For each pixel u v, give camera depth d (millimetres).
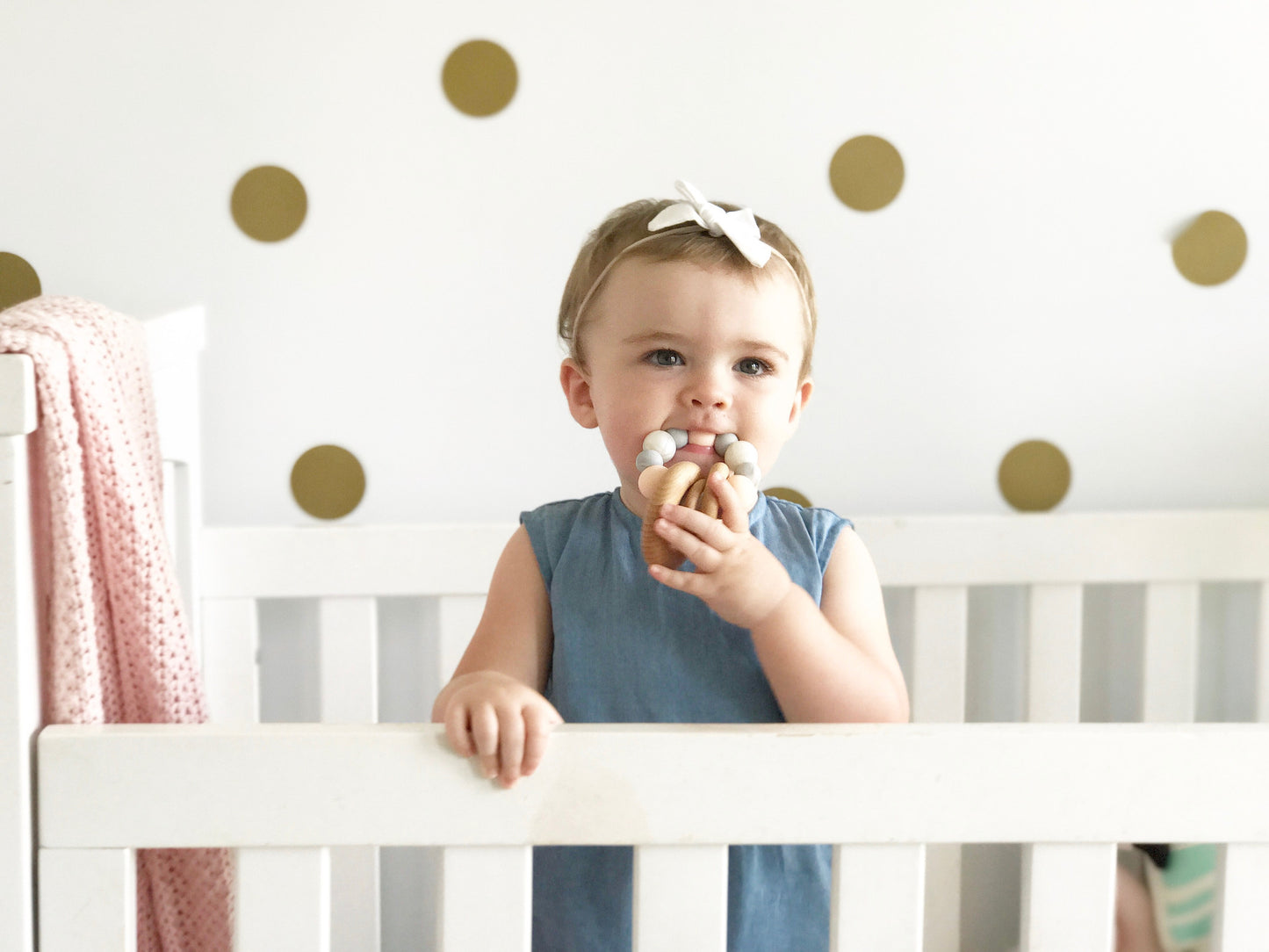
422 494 1262
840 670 730
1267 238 1304
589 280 828
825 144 1257
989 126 1271
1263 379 1318
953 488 1302
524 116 1232
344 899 1173
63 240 1196
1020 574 1208
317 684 1267
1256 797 630
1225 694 1347
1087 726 639
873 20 1251
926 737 623
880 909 632
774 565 701
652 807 619
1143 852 1142
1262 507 1329
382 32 1213
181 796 612
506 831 619
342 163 1221
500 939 626
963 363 1292
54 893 615
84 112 1189
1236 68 1286
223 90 1201
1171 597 1233
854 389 1284
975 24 1261
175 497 1118
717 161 1249
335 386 1243
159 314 1212
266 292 1226
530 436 1267
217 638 1163
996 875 1337
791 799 621
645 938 629
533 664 842
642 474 713
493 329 1252
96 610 704
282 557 1164
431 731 623
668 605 815
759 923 803
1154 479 1318
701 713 801
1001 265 1286
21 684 616
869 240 1270
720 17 1238
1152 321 1304
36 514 650
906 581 1200
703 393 752
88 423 681
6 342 622
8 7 1174
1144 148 1285
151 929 746
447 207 1235
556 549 860
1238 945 642
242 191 1211
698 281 756
